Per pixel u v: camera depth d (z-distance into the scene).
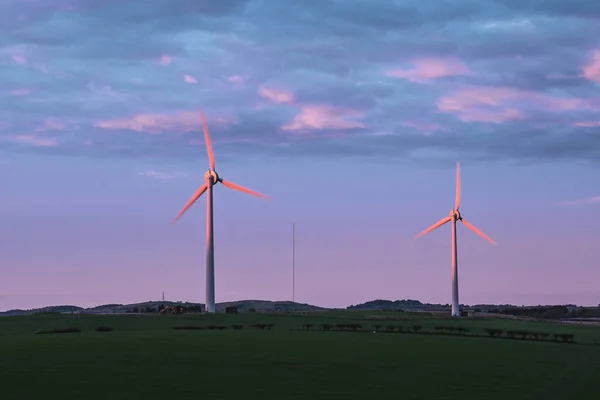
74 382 62.81
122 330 118.12
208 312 154.75
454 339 104.56
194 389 61.06
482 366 77.44
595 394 63.94
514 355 87.56
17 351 80.56
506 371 74.75
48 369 68.62
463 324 147.75
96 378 64.62
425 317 172.00
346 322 145.25
